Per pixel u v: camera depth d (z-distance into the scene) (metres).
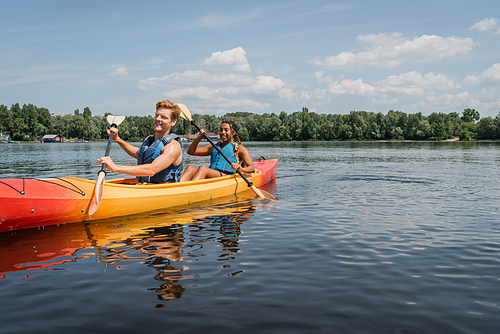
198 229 3.78
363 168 11.35
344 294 2.14
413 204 5.20
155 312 1.89
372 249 3.06
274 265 2.65
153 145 4.62
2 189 3.46
